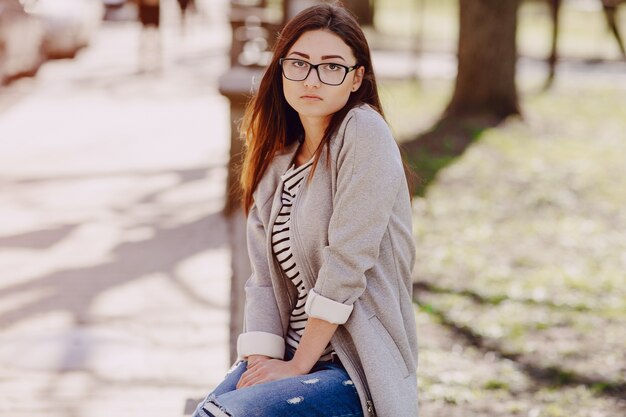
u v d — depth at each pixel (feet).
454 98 45.68
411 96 52.03
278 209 8.90
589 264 24.70
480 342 18.78
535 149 39.88
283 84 8.73
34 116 43.37
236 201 27.48
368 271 8.48
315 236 8.53
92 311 19.62
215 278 22.04
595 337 19.11
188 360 16.98
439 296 21.68
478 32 44.86
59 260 23.40
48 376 16.08
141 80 55.21
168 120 43.60
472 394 16.10
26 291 20.97
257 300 9.24
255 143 9.25
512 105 45.55
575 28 98.68
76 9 63.26
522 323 19.94
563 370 17.24
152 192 30.68
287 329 9.25
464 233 27.53
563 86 58.13
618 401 15.93
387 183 8.16
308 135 8.97
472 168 36.06
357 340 8.32
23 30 53.01
